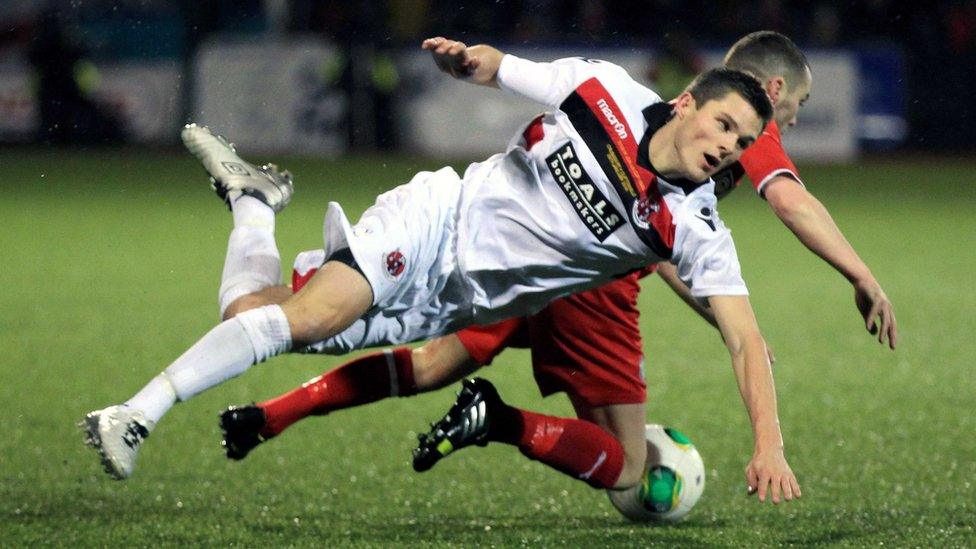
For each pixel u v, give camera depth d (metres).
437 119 67.00
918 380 22.48
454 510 14.84
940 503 14.99
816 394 21.36
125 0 66.62
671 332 27.14
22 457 16.70
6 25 66.75
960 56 70.31
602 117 12.52
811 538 13.48
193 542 13.20
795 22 70.38
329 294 12.18
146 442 17.72
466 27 68.25
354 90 66.69
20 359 22.77
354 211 44.41
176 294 29.95
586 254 12.70
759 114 11.92
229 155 14.12
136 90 67.38
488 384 13.67
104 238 39.06
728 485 16.11
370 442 18.05
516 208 12.77
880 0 70.88
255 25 69.62
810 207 13.30
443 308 13.30
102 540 13.22
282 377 22.36
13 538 13.23
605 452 14.12
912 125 70.69
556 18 69.81
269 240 13.41
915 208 50.62
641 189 12.30
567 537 13.59
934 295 31.52
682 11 70.19
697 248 12.23
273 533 13.59
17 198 49.25
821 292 32.38
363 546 13.05
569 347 14.52
